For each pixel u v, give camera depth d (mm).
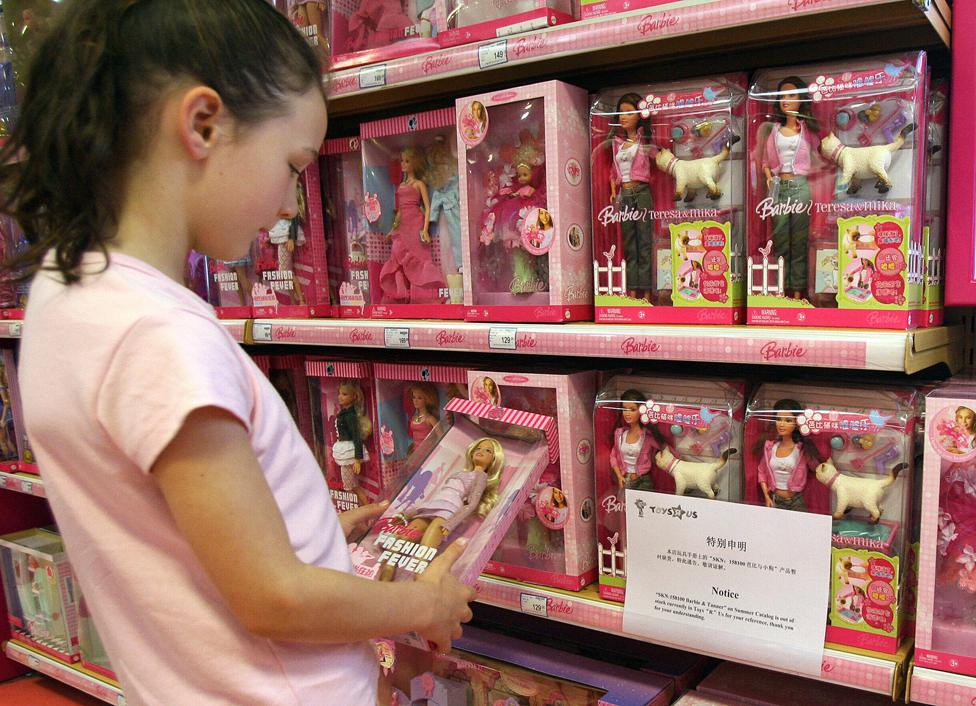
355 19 1556
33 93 736
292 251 1685
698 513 1150
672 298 1198
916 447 1072
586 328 1220
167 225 742
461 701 1449
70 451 718
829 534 1055
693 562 1159
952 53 1076
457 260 1498
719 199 1155
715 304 1163
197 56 709
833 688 1240
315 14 1538
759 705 1199
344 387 1662
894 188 1021
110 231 725
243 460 679
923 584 1005
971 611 1004
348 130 1867
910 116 1012
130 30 705
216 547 658
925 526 995
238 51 730
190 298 736
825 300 1079
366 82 1398
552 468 1308
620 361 1538
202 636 734
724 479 1174
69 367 699
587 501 1323
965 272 1099
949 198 1100
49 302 732
